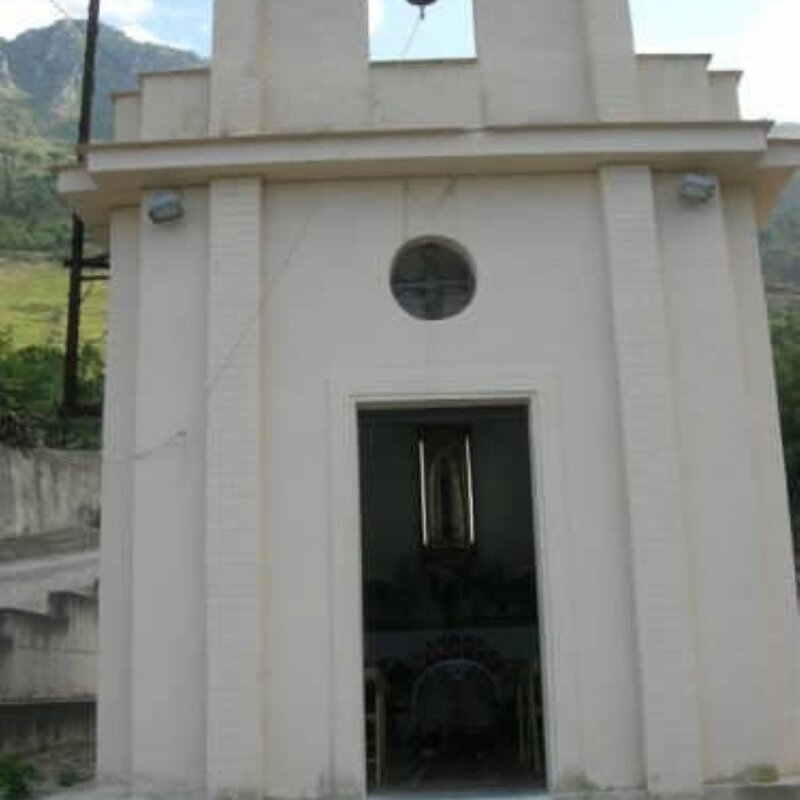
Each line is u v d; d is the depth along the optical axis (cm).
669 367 931
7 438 1731
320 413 932
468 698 1266
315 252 961
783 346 2289
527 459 1471
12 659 1432
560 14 1021
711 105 1011
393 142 941
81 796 966
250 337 928
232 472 904
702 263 966
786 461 2025
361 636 904
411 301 972
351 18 1017
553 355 944
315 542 908
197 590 904
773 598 929
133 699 889
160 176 958
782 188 1021
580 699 884
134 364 977
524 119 995
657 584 888
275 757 873
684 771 859
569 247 964
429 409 1007
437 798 887
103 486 956
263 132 988
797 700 910
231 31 995
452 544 1432
